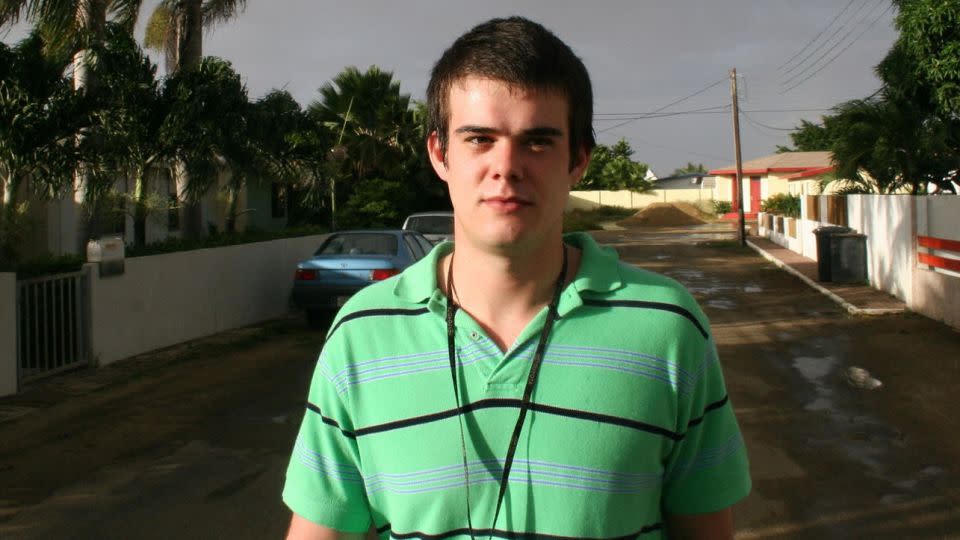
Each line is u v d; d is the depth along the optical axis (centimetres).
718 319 1234
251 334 1146
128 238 1602
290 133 1336
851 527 452
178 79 1174
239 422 692
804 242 2256
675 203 5184
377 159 2856
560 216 165
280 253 1392
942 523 454
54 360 848
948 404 705
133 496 517
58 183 993
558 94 161
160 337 1026
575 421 151
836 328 1116
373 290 173
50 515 486
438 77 170
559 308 160
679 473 166
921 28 1349
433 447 154
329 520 170
